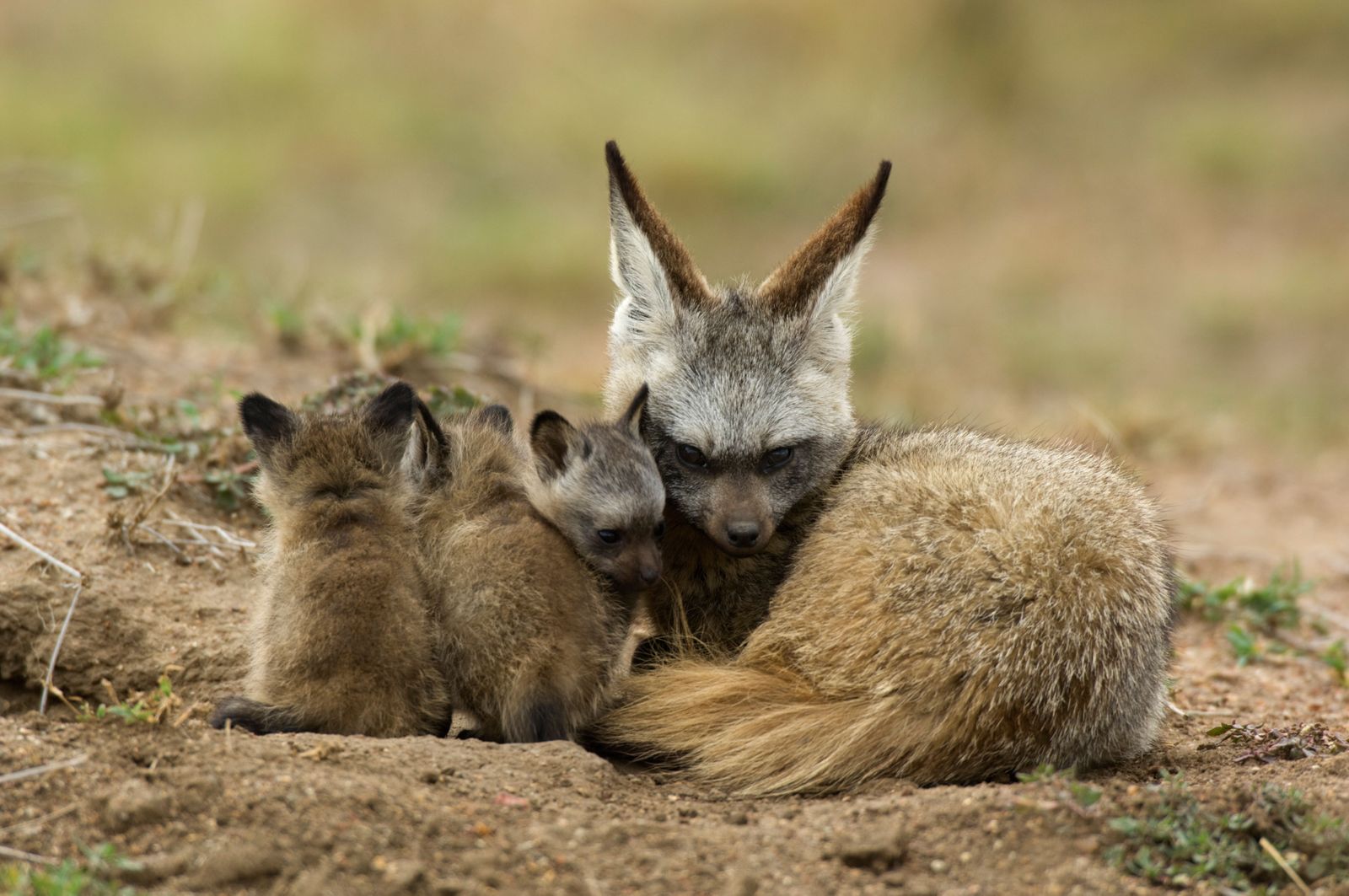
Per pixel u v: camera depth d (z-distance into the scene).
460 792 10.03
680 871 9.36
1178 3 52.66
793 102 46.38
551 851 9.41
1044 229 41.81
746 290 14.73
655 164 41.75
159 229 28.92
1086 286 38.88
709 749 11.64
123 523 14.44
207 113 42.19
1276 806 10.07
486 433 12.89
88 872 8.88
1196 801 10.12
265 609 11.51
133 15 45.94
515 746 10.80
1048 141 46.22
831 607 12.13
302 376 20.08
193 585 14.36
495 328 23.81
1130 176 44.53
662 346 13.91
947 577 11.63
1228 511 23.45
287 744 10.31
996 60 48.22
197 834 9.31
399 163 41.28
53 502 14.84
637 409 12.76
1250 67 50.41
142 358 19.83
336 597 11.05
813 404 13.76
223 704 11.08
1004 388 31.22
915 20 49.31
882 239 41.75
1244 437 28.45
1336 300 36.75
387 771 10.13
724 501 13.11
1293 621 17.91
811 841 9.73
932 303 37.28
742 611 13.72
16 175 35.25
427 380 19.97
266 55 44.44
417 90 44.94
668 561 13.79
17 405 16.38
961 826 9.86
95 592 13.77
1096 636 11.47
